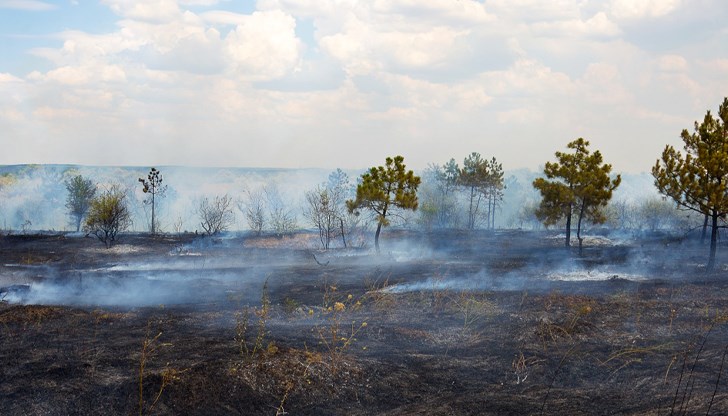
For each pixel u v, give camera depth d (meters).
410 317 14.04
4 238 43.78
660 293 17.56
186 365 9.33
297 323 13.52
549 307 14.66
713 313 14.02
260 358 9.48
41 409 7.94
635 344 11.35
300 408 8.45
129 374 8.95
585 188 33.75
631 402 8.08
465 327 12.81
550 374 9.84
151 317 14.12
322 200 41.22
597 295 17.27
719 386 8.47
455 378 9.69
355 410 8.51
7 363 9.51
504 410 8.00
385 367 9.79
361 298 16.95
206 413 8.09
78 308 15.34
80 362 9.44
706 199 24.12
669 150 24.52
